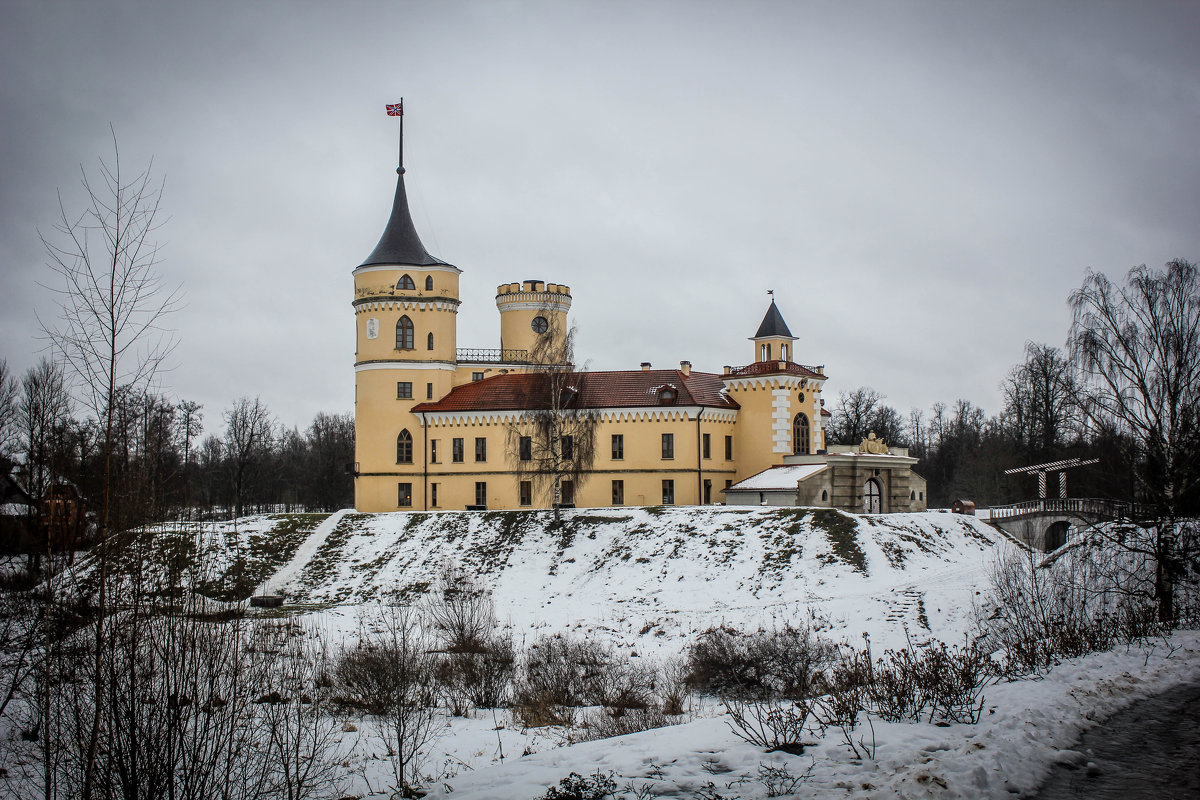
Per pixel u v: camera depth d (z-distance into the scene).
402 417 91.69
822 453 85.12
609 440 88.81
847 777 20.02
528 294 104.00
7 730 27.47
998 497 104.94
